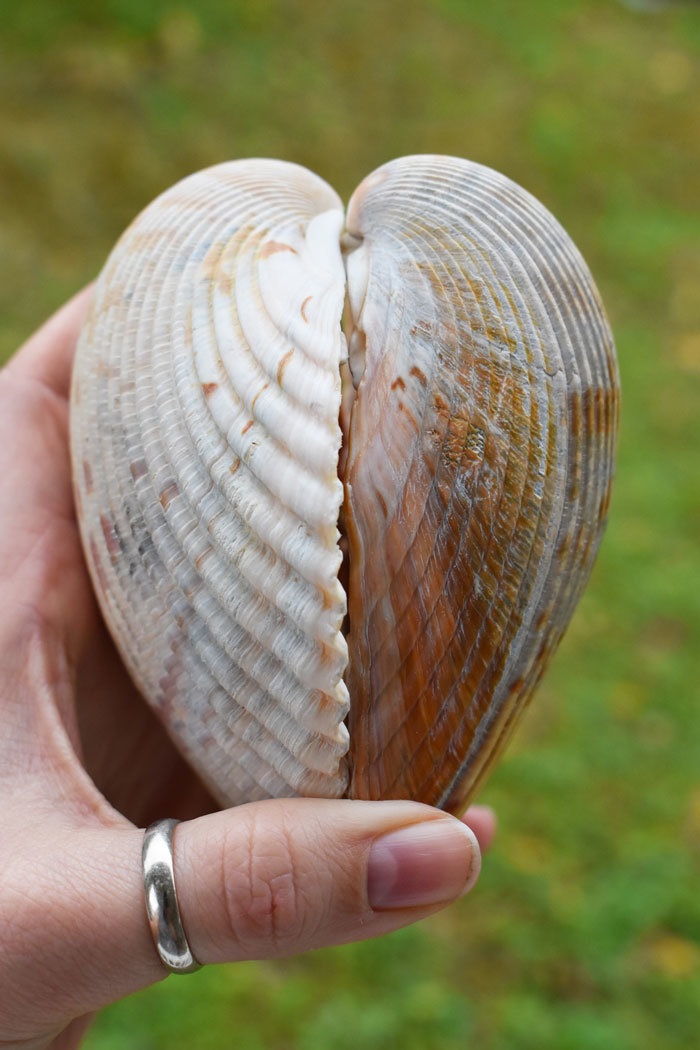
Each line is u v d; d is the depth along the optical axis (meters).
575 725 0.45
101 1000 0.22
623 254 0.66
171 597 0.22
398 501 0.21
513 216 0.22
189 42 0.69
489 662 0.21
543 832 0.41
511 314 0.22
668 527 0.53
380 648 0.21
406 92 0.72
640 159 0.72
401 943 0.37
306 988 0.36
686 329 0.63
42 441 0.27
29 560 0.26
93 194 0.60
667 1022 0.36
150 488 0.22
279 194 0.24
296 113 0.68
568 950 0.37
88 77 0.65
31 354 0.28
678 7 0.88
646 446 0.56
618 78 0.78
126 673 0.27
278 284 0.22
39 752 0.23
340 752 0.21
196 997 0.35
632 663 0.47
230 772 0.23
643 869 0.40
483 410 0.21
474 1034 0.35
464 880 0.21
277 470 0.21
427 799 0.22
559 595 0.22
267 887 0.20
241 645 0.21
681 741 0.44
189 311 0.23
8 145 0.60
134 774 0.28
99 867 0.21
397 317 0.22
